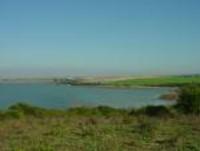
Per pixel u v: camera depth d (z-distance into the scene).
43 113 35.62
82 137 20.86
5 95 94.12
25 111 35.44
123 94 111.69
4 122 27.48
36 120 29.25
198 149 17.45
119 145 18.50
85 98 89.12
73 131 22.91
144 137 20.92
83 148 17.59
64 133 22.11
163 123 26.97
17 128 24.34
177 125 26.22
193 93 36.56
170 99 83.31
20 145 18.11
